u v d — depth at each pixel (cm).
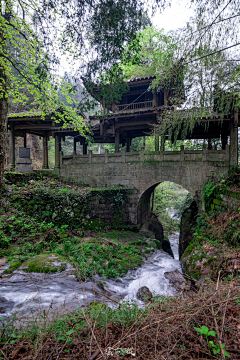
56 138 1494
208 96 552
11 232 829
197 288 506
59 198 1077
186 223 1233
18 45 770
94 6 465
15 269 646
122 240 1102
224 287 302
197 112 668
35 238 868
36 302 497
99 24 492
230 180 921
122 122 1405
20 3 626
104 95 627
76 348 226
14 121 1491
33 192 1033
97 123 1452
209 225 822
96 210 1188
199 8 448
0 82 854
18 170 1252
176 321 245
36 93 930
